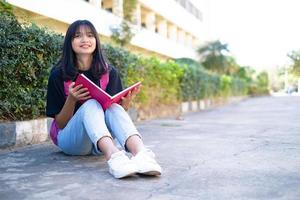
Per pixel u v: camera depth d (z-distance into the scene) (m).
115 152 2.41
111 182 2.27
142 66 7.46
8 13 4.14
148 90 8.00
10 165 2.78
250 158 3.07
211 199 1.93
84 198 1.95
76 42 2.82
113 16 16.25
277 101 19.03
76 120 2.68
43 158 3.06
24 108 4.07
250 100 22.58
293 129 5.53
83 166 2.73
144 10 22.11
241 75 30.09
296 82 36.12
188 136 4.71
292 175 2.45
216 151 3.45
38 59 4.23
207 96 14.01
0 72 3.74
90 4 14.67
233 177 2.40
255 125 6.29
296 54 17.89
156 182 2.27
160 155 3.22
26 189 2.12
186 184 2.23
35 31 4.14
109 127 2.63
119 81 3.03
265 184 2.22
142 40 19.95
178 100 10.62
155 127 6.05
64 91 2.87
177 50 26.27
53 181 2.30
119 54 6.17
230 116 8.91
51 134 3.07
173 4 26.12
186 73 11.02
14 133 3.74
